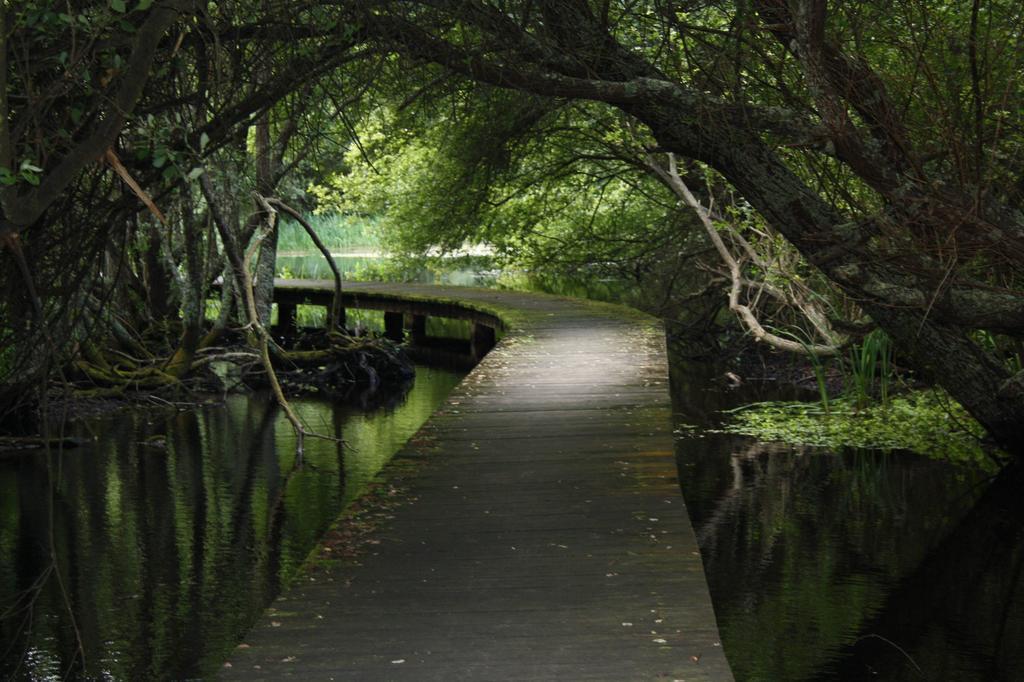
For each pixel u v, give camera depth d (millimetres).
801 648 5188
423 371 14977
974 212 6301
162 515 7668
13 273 5945
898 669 4922
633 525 4926
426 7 6602
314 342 15578
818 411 10555
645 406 7875
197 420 11164
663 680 3264
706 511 7410
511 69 6863
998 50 6539
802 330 12578
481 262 19625
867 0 6895
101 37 4500
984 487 7906
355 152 15258
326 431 10625
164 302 14281
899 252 6832
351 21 6266
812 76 6418
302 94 6801
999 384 7891
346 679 3295
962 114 6840
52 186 4070
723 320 16703
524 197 16266
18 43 4543
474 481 5773
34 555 6801
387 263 19875
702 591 4043
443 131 13281
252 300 9742
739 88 7117
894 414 10008
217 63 5648
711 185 12703
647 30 7961
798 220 7551
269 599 6027
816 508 7449
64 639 5492
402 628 3709
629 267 18688
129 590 6188
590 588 4098
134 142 5668
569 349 11008
